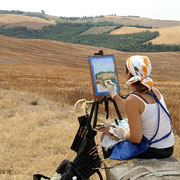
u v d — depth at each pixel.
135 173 2.55
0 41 84.38
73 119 9.12
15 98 12.89
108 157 3.10
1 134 7.32
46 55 76.69
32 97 13.24
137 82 2.67
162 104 2.73
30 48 83.62
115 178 2.68
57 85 23.02
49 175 4.98
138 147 2.77
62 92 15.74
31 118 9.09
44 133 7.47
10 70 39.66
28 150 6.26
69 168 3.11
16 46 82.00
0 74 32.72
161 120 2.68
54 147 6.45
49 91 16.34
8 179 4.76
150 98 2.67
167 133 2.75
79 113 10.05
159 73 71.00
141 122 2.70
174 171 2.50
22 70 40.66
